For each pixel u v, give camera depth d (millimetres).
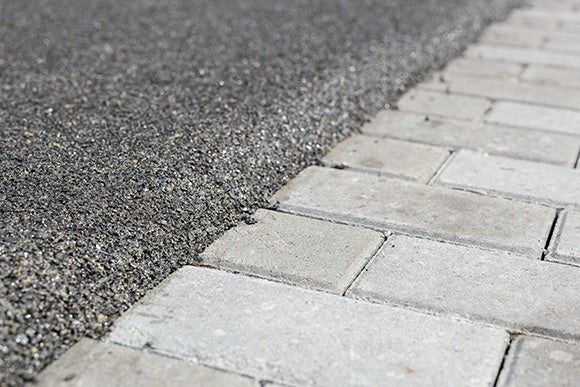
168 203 3213
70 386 2236
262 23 6910
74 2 7836
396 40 6355
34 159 3432
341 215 3426
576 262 3020
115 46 5840
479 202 3576
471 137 4527
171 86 4746
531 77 5930
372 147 4332
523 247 3127
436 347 2439
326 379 2275
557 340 2498
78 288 2635
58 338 2443
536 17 8719
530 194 3691
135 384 2250
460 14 7895
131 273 2820
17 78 4863
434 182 3852
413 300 2732
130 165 3412
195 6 7777
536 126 4734
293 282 2867
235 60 5473
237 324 2551
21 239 2711
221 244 3139
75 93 4539
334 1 8250
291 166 3947
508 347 2469
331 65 5422
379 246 3168
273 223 3342
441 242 3205
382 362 2355
